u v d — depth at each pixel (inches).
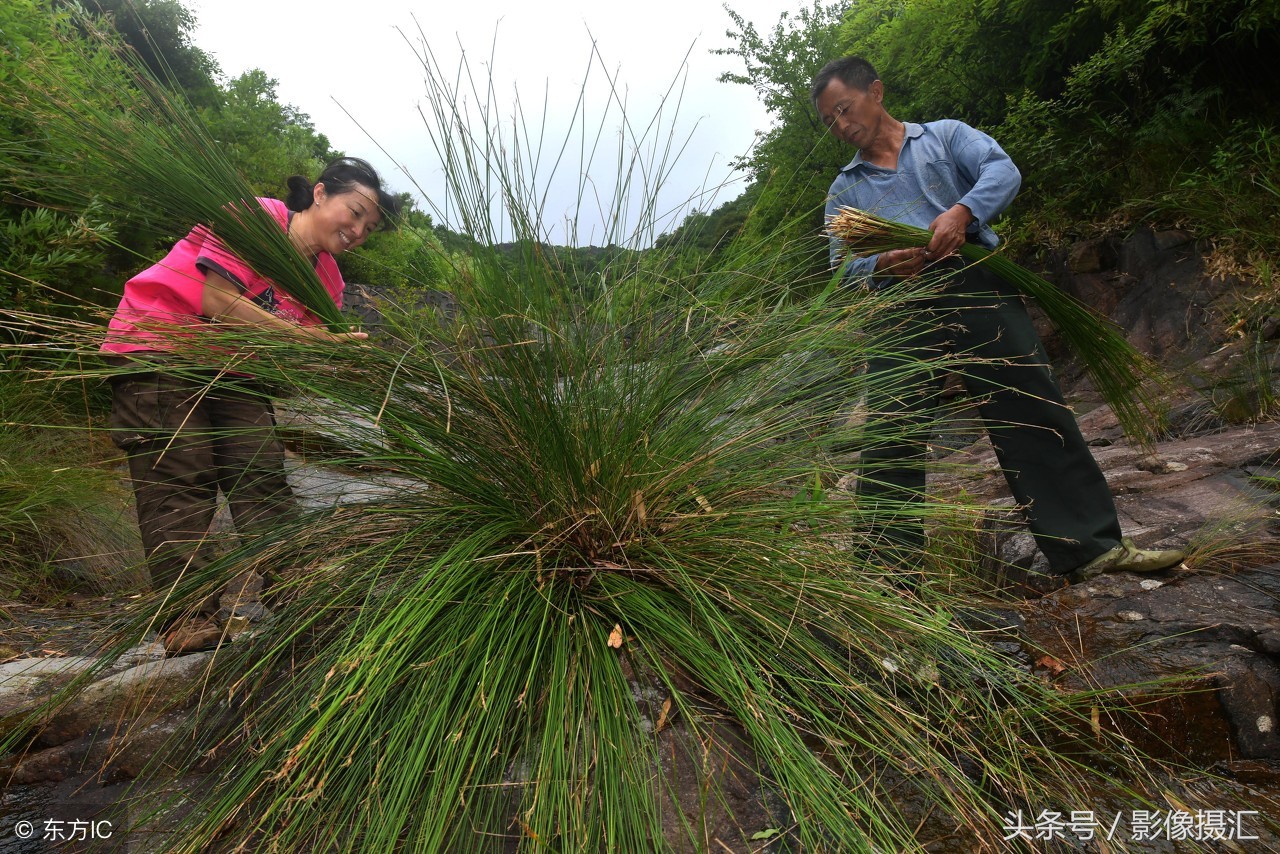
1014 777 61.2
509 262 70.2
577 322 74.3
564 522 70.9
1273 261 193.0
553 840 52.8
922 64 310.0
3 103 67.3
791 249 84.4
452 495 74.3
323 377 68.5
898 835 53.8
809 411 78.7
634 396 74.1
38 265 132.1
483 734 54.8
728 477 75.6
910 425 81.6
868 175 94.7
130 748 70.7
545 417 66.9
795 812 53.0
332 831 54.1
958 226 83.0
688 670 63.8
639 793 54.1
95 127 68.1
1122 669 73.6
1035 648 78.2
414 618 58.5
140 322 70.1
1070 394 216.2
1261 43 214.4
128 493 136.0
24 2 128.8
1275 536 94.1
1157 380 106.3
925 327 87.7
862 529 77.5
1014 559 105.0
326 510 75.2
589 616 66.5
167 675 76.3
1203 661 73.2
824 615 66.8
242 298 72.6
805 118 235.8
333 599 68.6
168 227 76.9
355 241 85.1
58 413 138.0
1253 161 204.8
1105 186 245.0
